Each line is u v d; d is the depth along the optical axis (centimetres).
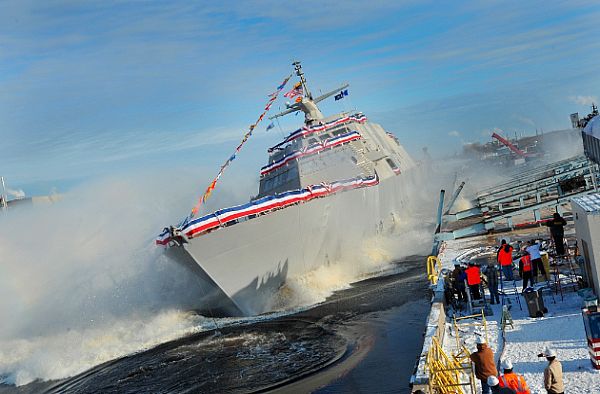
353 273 2548
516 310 1511
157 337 1941
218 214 1981
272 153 3331
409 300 2005
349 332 1753
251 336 1831
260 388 1405
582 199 1497
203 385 1469
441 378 1070
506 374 946
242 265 2044
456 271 1645
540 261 1672
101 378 1622
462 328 1452
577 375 1073
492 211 3422
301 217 2231
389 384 1323
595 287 1370
